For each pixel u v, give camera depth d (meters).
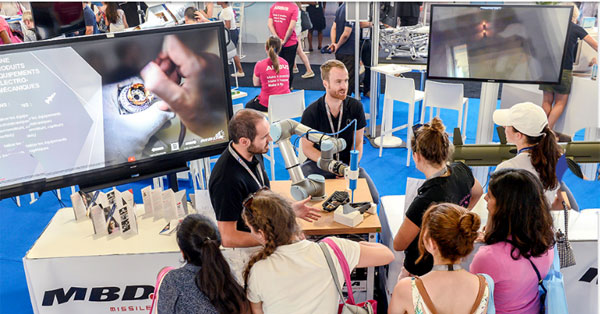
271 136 2.45
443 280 1.58
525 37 3.72
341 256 1.71
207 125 2.90
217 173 2.25
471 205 2.36
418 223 2.04
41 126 2.49
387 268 2.72
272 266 1.63
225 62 2.84
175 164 2.90
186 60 2.72
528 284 1.78
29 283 2.51
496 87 4.00
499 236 1.77
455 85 4.70
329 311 1.68
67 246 2.55
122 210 2.59
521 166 2.29
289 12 6.91
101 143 2.65
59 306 2.58
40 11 4.89
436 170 2.07
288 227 1.65
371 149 5.57
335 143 2.44
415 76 8.43
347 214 2.43
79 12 5.22
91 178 2.68
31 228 4.04
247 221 1.69
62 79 2.48
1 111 2.38
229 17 8.01
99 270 2.51
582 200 4.23
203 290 1.65
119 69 2.58
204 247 1.64
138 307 2.62
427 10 8.76
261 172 2.50
